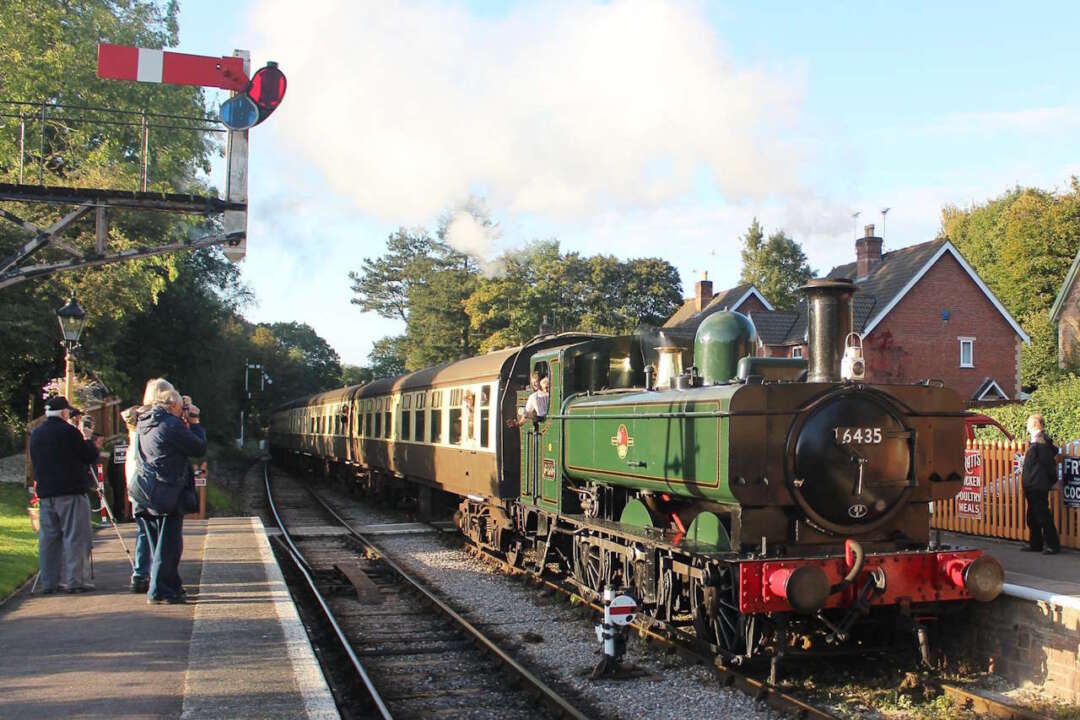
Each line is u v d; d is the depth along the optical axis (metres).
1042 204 42.84
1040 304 41.47
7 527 12.77
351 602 10.64
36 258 19.67
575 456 10.56
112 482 15.92
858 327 29.72
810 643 8.05
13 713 4.96
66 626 6.98
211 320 34.31
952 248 30.72
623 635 7.50
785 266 53.53
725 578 7.27
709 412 7.32
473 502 14.55
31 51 18.30
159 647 6.35
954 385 30.75
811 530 7.28
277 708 5.04
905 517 7.54
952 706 6.73
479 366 14.43
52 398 8.35
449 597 10.86
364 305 56.62
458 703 6.90
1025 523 10.86
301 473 36.94
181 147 21.08
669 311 49.06
